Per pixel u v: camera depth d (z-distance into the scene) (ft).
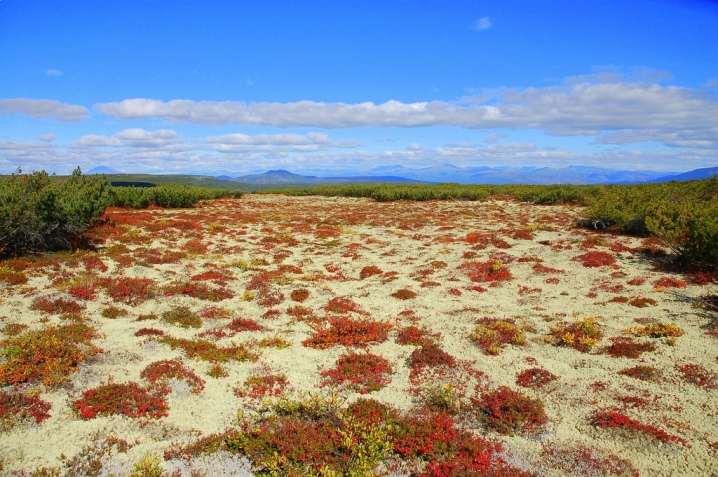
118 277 63.52
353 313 54.29
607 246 80.84
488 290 61.87
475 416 32.53
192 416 32.48
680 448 27.50
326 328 48.73
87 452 27.55
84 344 41.29
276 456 27.17
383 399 35.19
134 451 28.14
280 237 101.40
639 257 72.95
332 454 28.22
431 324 50.21
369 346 44.91
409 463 27.68
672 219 78.18
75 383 34.91
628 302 53.31
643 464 26.50
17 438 28.25
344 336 46.09
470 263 74.90
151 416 31.86
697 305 50.21
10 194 69.46
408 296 59.72
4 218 65.62
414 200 197.36
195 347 42.68
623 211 97.35
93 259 69.67
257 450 28.37
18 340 39.14
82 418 30.81
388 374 39.42
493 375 38.19
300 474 26.20
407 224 120.67
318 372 39.65
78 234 78.89
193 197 164.35
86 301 53.93
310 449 28.04
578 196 161.17
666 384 34.73
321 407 32.58
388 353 43.37
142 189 162.20
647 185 158.71
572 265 71.26
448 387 34.27
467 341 44.83
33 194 72.74
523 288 61.46
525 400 33.04
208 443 29.19
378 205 179.93
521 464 27.35
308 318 52.29
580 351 41.45
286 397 34.30
